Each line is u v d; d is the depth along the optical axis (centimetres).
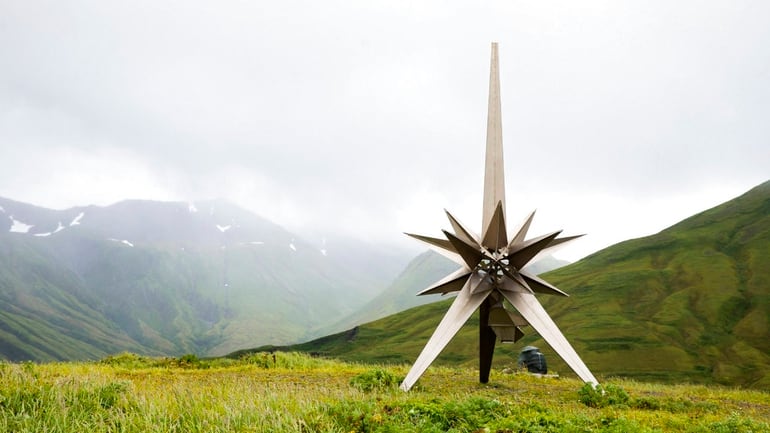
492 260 2041
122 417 1163
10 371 1593
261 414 1152
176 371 2452
